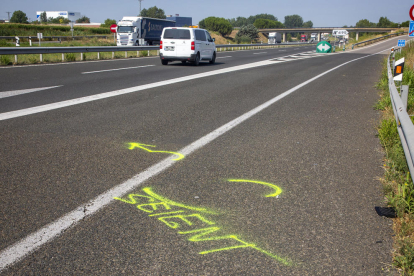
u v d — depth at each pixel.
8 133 5.23
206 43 18.98
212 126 5.89
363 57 28.02
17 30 48.47
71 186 3.44
